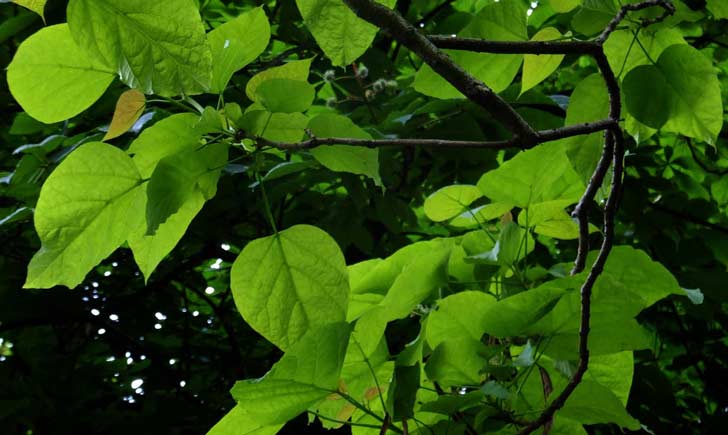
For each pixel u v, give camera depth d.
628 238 5.21
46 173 4.10
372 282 2.09
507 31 1.93
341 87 4.73
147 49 1.47
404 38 1.67
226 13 5.63
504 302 1.85
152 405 4.82
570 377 1.89
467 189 2.12
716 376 5.49
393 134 4.45
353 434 2.02
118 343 5.51
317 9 1.64
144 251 1.76
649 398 4.47
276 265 1.76
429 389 1.99
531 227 2.13
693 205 5.11
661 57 1.91
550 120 4.31
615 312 1.88
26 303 4.78
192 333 5.83
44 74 1.65
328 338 1.75
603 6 1.95
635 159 5.03
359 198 4.30
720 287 4.68
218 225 4.89
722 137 5.45
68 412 4.56
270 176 3.91
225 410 5.12
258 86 1.71
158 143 1.71
